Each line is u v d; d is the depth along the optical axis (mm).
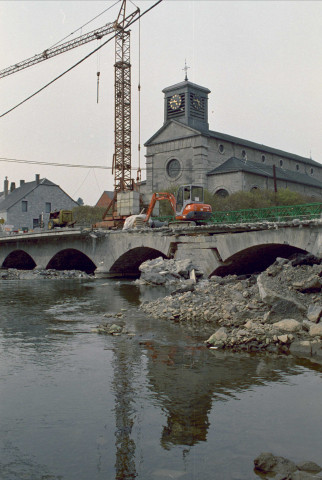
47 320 16812
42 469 5625
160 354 11234
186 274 30031
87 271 53875
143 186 69625
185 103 65000
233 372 9578
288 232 23922
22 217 75125
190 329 14289
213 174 58000
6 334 14141
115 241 37625
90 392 8461
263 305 15133
